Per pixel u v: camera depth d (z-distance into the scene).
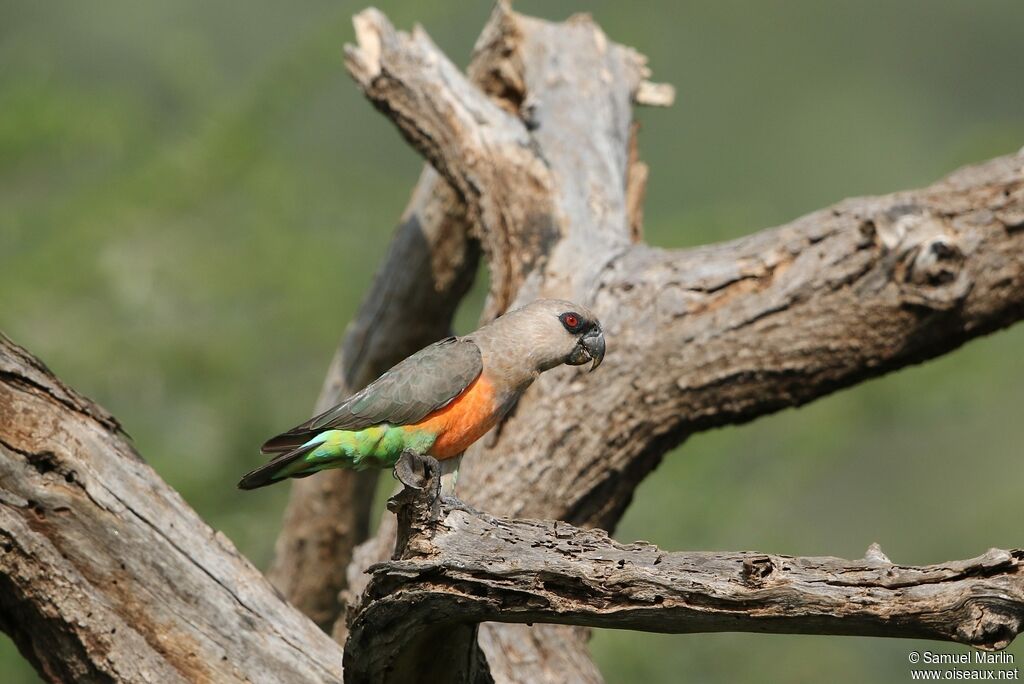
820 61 26.89
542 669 9.97
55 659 7.87
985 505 18.92
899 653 16.77
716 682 15.80
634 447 10.69
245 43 24.06
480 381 9.05
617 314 10.63
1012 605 6.27
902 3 27.20
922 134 26.44
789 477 17.66
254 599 8.32
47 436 7.93
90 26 21.73
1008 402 19.42
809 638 16.19
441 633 7.25
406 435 8.89
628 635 15.77
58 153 19.64
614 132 12.38
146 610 7.96
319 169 20.69
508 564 6.87
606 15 23.55
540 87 12.50
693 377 10.52
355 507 14.90
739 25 26.62
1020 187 10.36
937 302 10.12
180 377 17.58
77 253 18.31
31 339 17.48
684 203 25.30
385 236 20.08
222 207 19.20
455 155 11.85
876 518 19.09
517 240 11.30
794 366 10.47
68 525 7.86
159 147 19.92
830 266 10.38
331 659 8.35
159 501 8.23
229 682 8.03
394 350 14.81
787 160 26.02
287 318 18.30
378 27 12.34
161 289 18.30
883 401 17.77
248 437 17.25
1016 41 27.25
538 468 10.47
